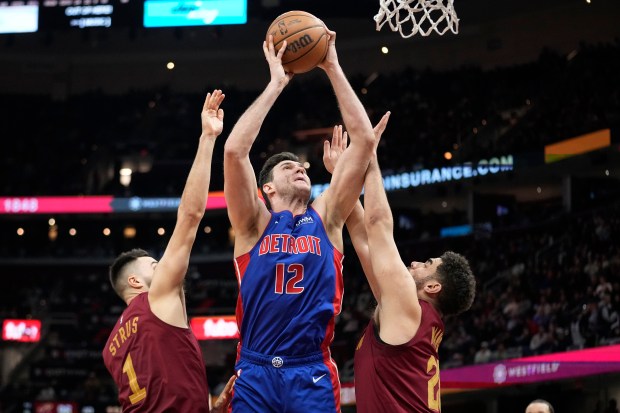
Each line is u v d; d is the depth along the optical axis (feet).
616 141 49.83
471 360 42.60
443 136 64.13
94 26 58.70
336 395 10.11
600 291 40.70
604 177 55.52
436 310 11.09
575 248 48.83
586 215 51.83
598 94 55.42
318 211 10.85
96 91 78.84
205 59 76.59
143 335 10.47
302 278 10.12
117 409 54.03
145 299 10.73
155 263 11.68
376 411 10.46
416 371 10.44
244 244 10.45
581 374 33.32
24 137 77.51
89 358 63.10
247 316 10.18
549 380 34.81
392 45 71.92
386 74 72.33
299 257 10.17
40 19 59.67
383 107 69.26
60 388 60.90
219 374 58.54
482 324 46.68
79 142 77.51
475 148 60.49
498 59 67.56
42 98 78.79
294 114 74.38
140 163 77.20
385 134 67.72
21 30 59.77
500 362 37.50
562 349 38.32
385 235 10.69
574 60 60.08
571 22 63.72
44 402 54.60
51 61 77.82
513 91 63.77
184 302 10.88
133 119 77.82
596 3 62.28
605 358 32.42
